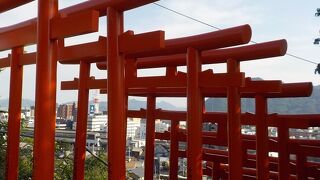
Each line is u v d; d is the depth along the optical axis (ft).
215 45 18.24
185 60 21.83
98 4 15.84
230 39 17.51
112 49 15.15
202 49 19.11
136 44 14.48
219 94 27.30
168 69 22.63
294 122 26.35
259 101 25.93
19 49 18.74
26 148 33.32
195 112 18.93
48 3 13.64
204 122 29.22
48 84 13.44
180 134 31.07
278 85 22.44
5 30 17.85
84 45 16.37
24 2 14.07
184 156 32.07
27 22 16.85
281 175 26.78
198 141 18.78
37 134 13.30
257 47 20.58
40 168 13.11
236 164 21.25
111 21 15.29
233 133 21.52
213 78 18.90
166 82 21.30
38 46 13.67
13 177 18.04
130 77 22.45
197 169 18.51
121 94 15.06
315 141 29.30
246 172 37.58
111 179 14.62
